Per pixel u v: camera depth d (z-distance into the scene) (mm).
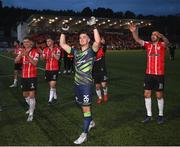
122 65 27203
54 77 10672
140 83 15562
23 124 8086
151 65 8086
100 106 10141
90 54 6523
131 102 10742
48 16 53469
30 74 8461
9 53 55875
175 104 10383
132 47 68312
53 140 6746
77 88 6617
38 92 13117
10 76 19422
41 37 43344
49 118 8695
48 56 10680
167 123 8062
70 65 20516
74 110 9648
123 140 6680
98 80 10586
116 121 8266
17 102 11070
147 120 8141
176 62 30062
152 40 8086
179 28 92500
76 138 6887
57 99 11461
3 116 8969
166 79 16984
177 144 6406
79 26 59312
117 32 71250
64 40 6832
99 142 6566
